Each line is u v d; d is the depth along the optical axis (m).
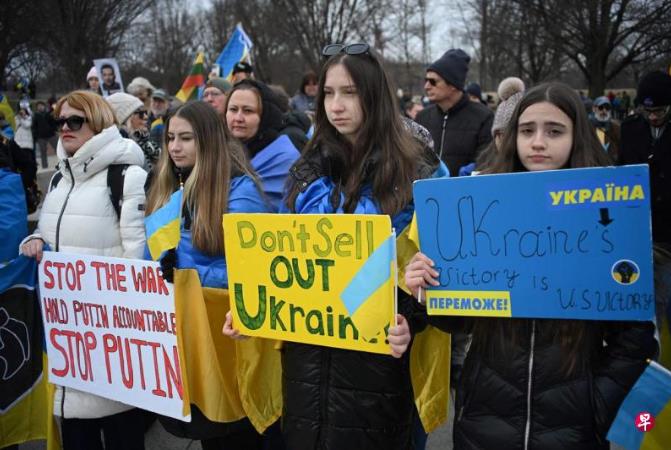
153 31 40.91
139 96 7.00
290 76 38.41
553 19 21.42
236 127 3.63
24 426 3.19
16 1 25.06
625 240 1.84
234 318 2.35
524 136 2.04
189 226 2.71
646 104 4.32
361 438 2.19
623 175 1.82
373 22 33.12
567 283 1.91
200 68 8.33
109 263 2.78
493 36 27.30
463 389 2.11
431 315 2.11
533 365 1.96
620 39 20.80
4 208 3.06
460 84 5.03
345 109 2.28
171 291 2.64
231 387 2.66
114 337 2.84
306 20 29.59
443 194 1.99
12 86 32.44
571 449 1.92
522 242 1.93
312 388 2.23
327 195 2.31
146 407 2.79
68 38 25.38
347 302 2.08
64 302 2.94
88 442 3.05
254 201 2.74
